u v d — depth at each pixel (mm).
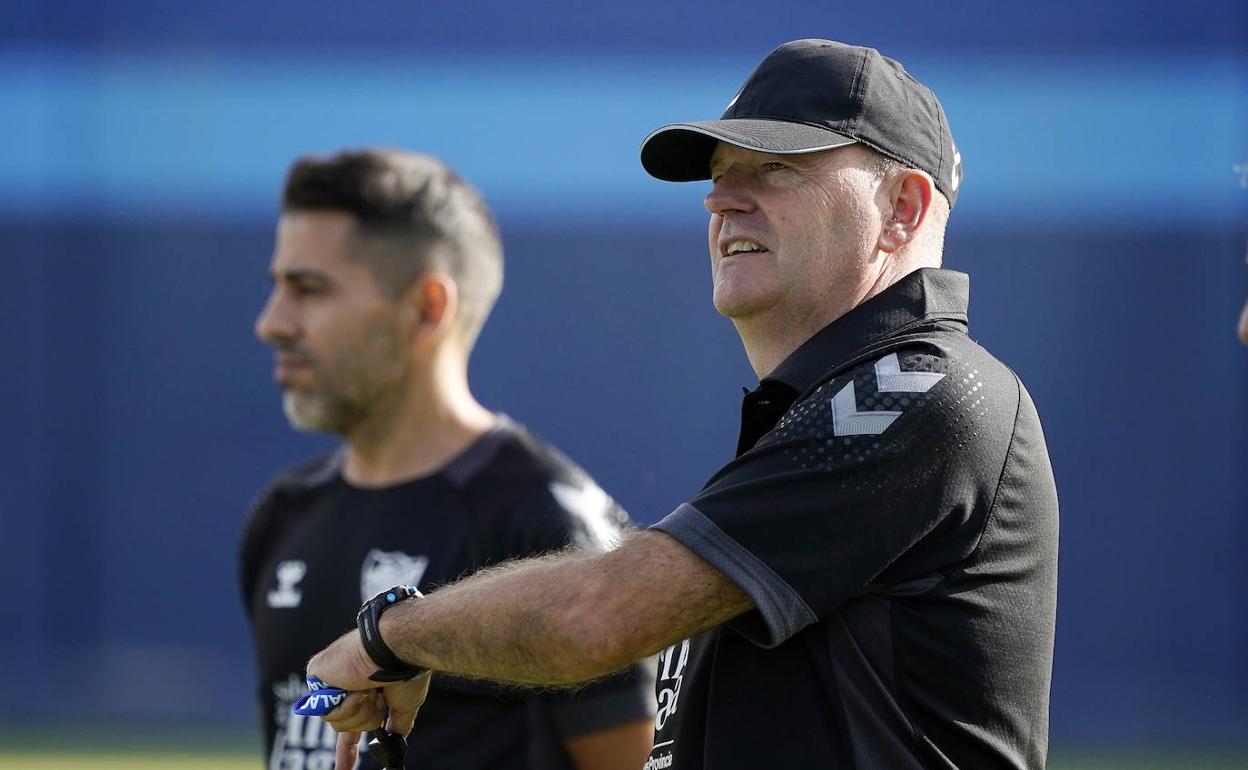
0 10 34938
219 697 33406
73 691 33594
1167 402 32875
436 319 11344
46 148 35062
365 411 11203
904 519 6648
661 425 33844
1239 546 32375
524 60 34438
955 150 8078
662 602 6621
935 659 6715
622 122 34281
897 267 7727
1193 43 33000
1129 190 33125
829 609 6625
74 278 34906
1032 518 7043
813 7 33906
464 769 9906
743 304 7629
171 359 34750
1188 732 30953
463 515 10688
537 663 6820
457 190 11727
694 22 34250
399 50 34750
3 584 34156
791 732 6762
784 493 6652
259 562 11867
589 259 34188
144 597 34219
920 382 6816
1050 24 33375
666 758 7562
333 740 10852
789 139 7363
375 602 7402
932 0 33562
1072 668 32281
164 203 34969
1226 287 32812
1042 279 33219
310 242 11297
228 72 34969
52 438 34625
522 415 34062
